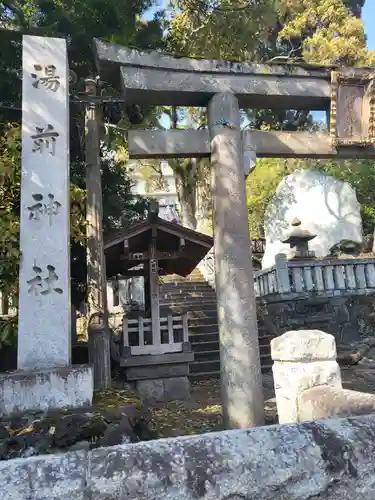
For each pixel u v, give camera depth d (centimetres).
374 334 1227
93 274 747
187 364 859
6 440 337
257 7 1120
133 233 818
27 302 451
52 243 466
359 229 1580
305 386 380
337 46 1603
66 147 490
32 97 493
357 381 874
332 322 1227
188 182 1836
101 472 154
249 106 573
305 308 1230
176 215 2577
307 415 359
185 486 155
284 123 1697
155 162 2064
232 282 500
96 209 766
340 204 1602
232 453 165
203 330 1185
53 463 156
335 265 1170
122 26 886
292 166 1839
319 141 566
